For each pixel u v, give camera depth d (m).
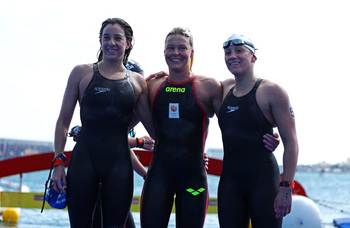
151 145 4.23
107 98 3.34
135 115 3.76
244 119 3.26
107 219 3.34
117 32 3.40
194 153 3.52
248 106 3.26
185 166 3.47
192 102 3.52
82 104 3.40
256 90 3.28
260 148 3.25
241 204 3.27
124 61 3.71
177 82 3.60
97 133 3.36
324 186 44.91
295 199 5.58
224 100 3.43
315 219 5.39
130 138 4.16
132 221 4.12
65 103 3.45
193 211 3.44
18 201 6.51
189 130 3.51
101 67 3.47
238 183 3.28
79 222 3.29
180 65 3.51
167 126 3.52
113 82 3.39
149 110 3.65
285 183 3.12
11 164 6.69
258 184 3.22
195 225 3.45
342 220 8.29
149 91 3.68
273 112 3.22
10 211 7.47
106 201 3.32
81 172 3.29
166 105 3.53
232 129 3.30
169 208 3.50
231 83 3.56
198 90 3.54
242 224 3.27
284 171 3.16
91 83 3.38
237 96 3.35
